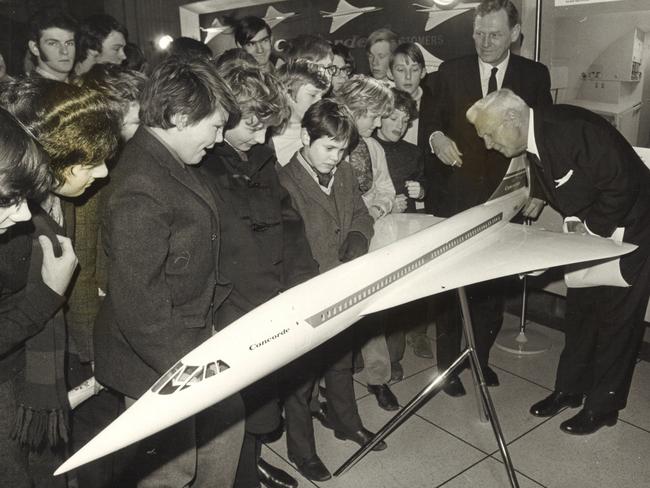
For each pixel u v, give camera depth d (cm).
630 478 285
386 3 500
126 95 239
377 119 314
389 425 283
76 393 222
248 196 236
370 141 340
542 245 295
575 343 333
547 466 295
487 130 294
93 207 229
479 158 360
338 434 321
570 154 286
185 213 190
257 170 241
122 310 180
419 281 264
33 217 184
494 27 332
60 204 213
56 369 196
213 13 632
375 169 341
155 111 182
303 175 273
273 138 313
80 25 417
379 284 245
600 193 296
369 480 289
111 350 200
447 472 293
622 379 313
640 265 296
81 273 229
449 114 367
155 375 198
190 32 652
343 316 229
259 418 255
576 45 411
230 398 228
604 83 401
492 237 317
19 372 194
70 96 180
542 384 375
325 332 222
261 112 218
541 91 357
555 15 416
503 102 289
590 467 294
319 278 226
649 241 295
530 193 366
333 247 280
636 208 294
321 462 291
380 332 333
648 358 399
